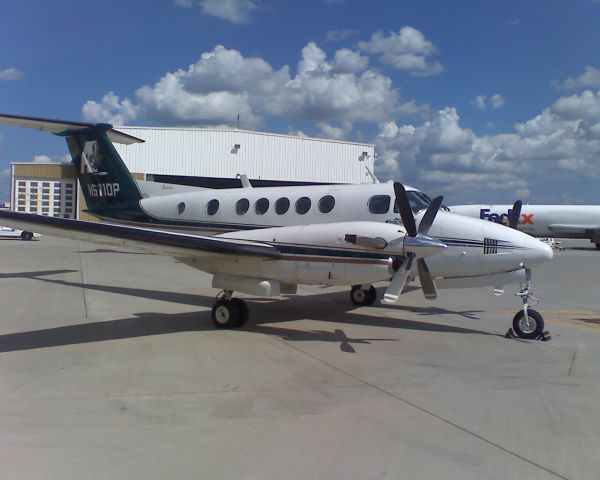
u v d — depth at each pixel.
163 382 5.38
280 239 8.05
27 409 4.54
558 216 37.41
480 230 8.11
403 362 6.31
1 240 29.94
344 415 4.48
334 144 42.09
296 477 3.37
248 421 4.32
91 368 5.85
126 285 12.68
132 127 37.56
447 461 3.62
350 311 9.93
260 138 40.00
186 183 39.25
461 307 10.79
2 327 7.98
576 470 3.50
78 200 35.75
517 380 5.60
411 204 8.90
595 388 5.34
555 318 9.78
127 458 3.61
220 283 8.27
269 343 7.22
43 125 13.33
